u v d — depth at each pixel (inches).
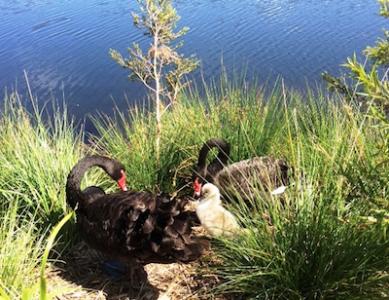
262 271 54.0
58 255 63.7
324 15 255.3
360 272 50.9
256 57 198.5
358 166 53.2
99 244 55.3
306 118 84.8
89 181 74.0
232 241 57.2
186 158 84.8
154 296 56.5
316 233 52.8
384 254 50.1
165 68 121.3
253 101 88.7
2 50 224.4
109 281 59.7
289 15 257.3
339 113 81.7
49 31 247.3
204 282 57.8
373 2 272.5
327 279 51.3
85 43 227.1
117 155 83.7
